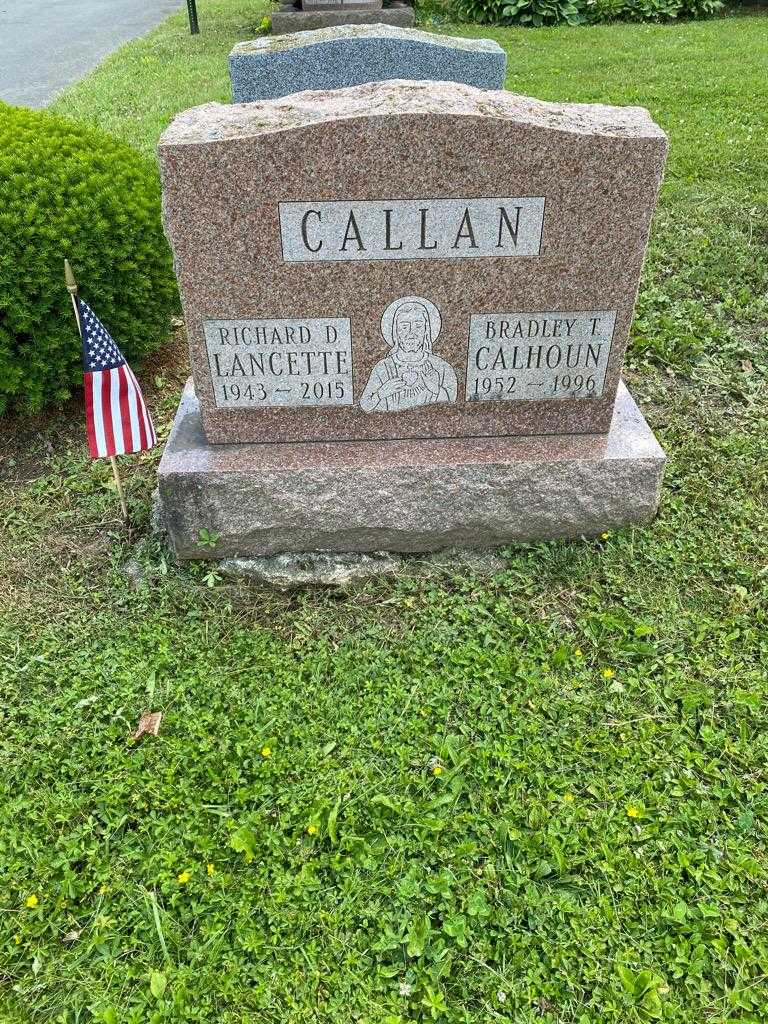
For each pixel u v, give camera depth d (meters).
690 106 3.35
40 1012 0.90
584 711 1.17
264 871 1.00
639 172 1.20
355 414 1.40
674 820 1.03
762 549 1.40
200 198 1.20
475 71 2.48
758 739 1.12
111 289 1.67
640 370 1.84
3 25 6.18
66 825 1.06
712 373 1.82
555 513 1.42
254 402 1.38
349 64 2.50
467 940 0.93
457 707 1.19
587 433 1.43
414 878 0.99
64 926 0.96
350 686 1.22
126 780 1.10
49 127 1.77
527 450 1.39
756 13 5.31
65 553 1.48
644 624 1.28
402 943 0.93
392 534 1.42
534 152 1.18
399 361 1.35
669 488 1.53
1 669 1.26
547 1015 0.87
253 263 1.25
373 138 1.16
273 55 2.49
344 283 1.27
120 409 1.35
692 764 1.10
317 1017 0.88
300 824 1.04
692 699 1.17
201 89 3.96
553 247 1.26
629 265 1.28
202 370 1.34
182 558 1.44
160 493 1.37
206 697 1.21
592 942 0.92
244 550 1.43
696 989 0.89
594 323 1.33
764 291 2.07
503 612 1.32
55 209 1.60
